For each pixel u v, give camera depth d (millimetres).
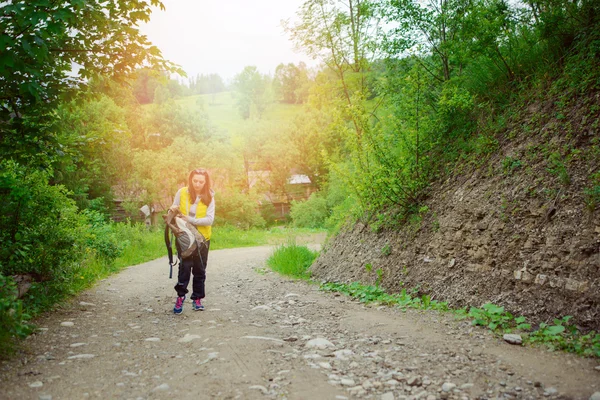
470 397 2605
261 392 2766
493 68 7141
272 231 37375
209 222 5484
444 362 3252
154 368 3258
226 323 4828
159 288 8039
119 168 35031
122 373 3143
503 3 6621
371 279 6980
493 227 5242
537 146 5430
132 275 10203
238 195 39281
